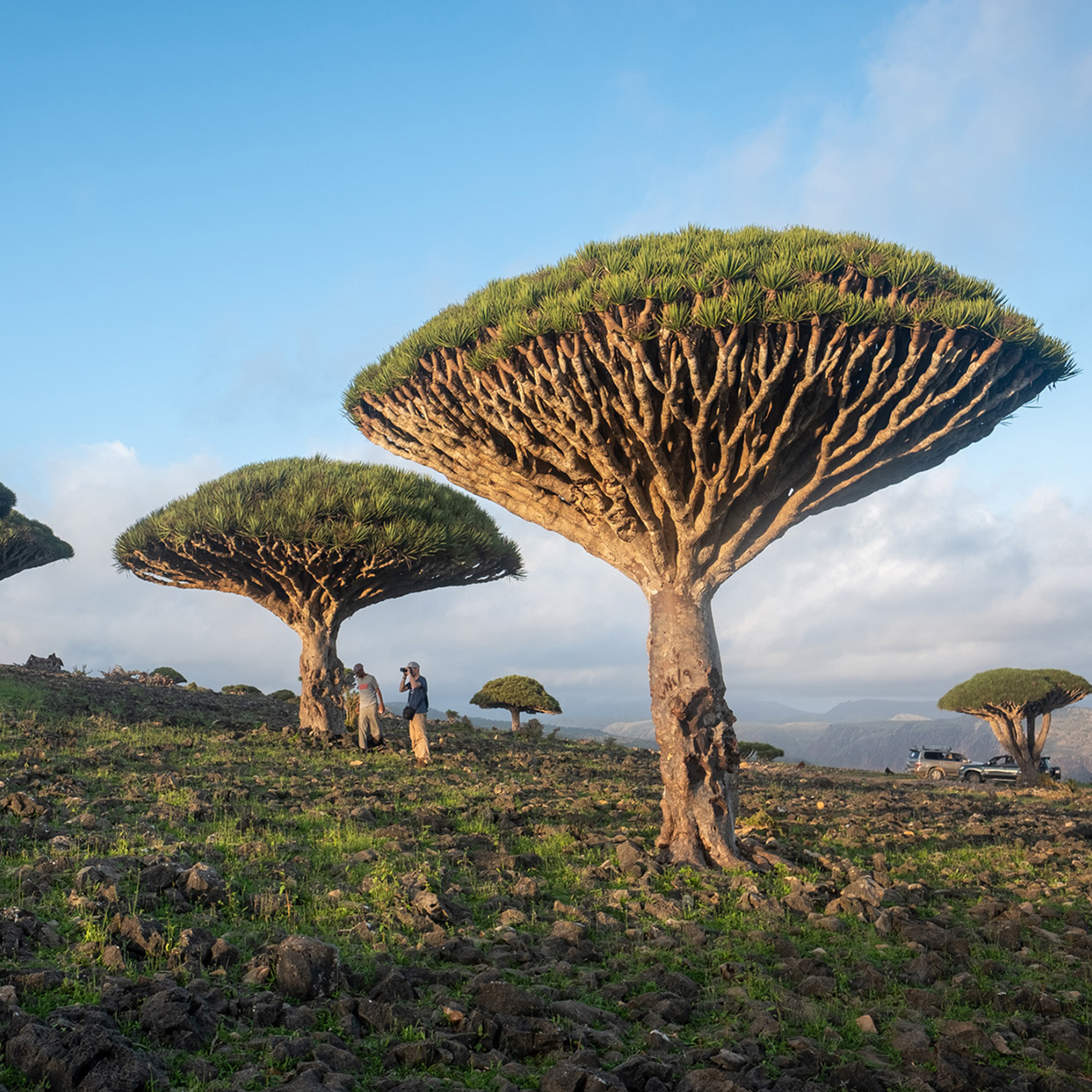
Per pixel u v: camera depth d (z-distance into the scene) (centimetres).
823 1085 389
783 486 885
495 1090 359
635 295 730
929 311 724
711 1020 470
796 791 1859
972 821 1348
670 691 870
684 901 689
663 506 906
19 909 495
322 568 1847
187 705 2238
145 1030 378
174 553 1947
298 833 852
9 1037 349
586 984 498
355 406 1037
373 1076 370
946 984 548
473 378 859
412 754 1714
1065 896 799
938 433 827
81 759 1191
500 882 705
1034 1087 414
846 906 695
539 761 1842
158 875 577
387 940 534
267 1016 409
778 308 721
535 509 970
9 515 2861
